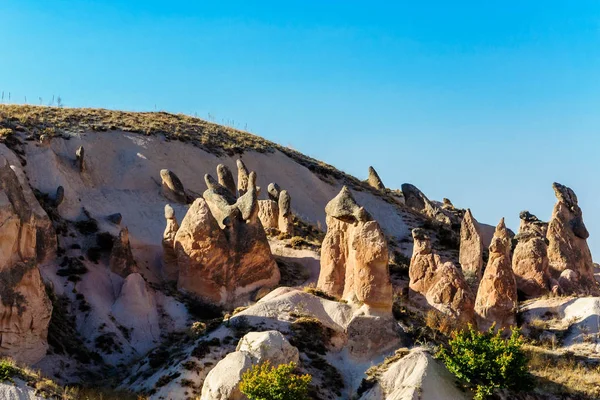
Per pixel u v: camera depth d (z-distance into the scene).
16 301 41.91
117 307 49.62
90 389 40.00
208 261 53.06
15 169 54.72
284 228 63.81
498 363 39.19
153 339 48.56
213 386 37.03
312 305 44.09
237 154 82.31
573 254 62.59
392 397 38.28
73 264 52.28
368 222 43.97
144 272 55.09
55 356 43.47
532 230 65.12
